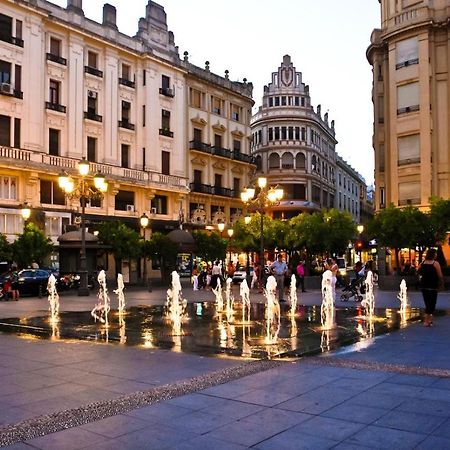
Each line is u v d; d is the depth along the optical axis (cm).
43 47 3597
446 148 3866
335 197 8662
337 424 521
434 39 3928
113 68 4106
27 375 752
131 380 717
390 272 3838
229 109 5441
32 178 3425
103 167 3944
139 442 477
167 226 4491
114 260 4003
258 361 845
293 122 7056
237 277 3984
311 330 1223
